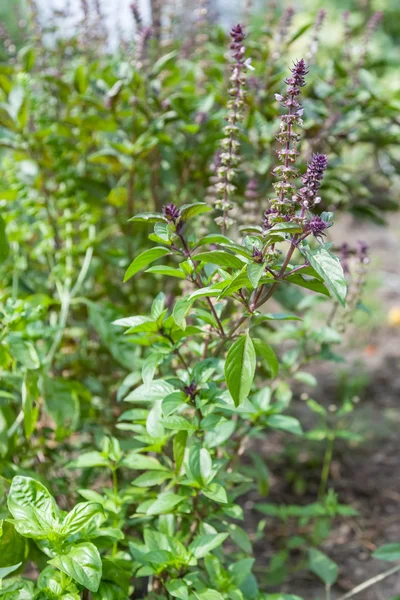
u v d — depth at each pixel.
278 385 0.98
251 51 1.24
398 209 1.32
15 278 1.05
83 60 1.25
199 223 0.96
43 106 1.24
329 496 1.04
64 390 0.93
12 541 0.73
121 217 1.20
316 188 0.66
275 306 1.97
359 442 1.39
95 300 1.15
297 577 1.06
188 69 1.31
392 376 1.70
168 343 0.75
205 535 0.73
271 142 1.12
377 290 2.22
